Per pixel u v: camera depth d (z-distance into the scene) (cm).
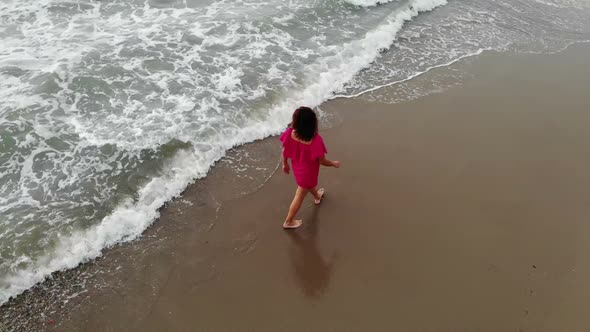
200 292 451
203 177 581
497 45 920
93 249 483
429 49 891
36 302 436
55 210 513
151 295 446
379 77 798
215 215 533
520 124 698
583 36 977
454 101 744
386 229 523
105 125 625
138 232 507
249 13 914
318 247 500
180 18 877
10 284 444
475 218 540
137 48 775
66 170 562
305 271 474
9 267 455
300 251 496
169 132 620
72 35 791
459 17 1024
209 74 739
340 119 691
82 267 469
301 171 468
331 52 830
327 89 750
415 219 536
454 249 502
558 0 1143
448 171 606
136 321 425
